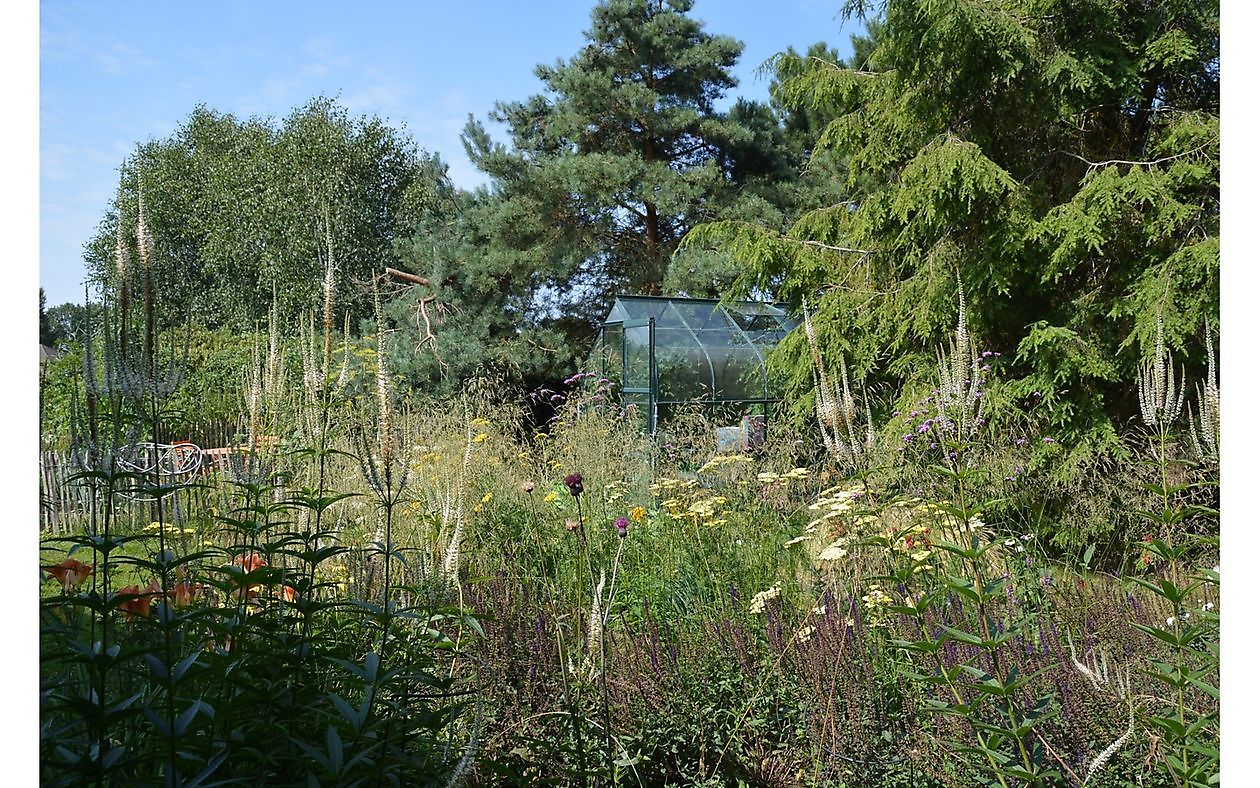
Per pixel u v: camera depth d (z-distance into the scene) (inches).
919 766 107.0
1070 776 86.5
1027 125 337.1
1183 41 309.9
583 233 684.1
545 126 724.0
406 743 87.4
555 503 224.7
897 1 331.6
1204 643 98.3
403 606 104.5
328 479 121.7
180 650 76.4
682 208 646.5
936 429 219.9
